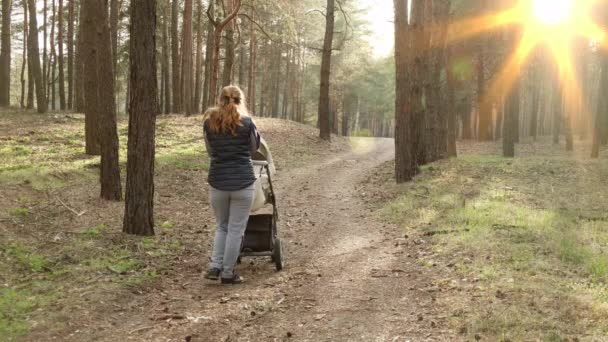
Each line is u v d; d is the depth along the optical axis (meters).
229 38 24.59
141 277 5.84
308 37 45.47
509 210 10.06
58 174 11.05
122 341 4.16
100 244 7.02
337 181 16.00
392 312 4.88
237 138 5.88
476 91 35.59
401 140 14.63
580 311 4.61
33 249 6.55
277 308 5.04
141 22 7.32
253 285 5.86
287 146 24.66
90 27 13.62
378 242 8.07
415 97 15.09
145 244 7.26
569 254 6.65
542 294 5.07
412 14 14.89
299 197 12.86
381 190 13.76
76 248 6.71
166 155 16.34
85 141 14.87
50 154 13.41
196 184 13.09
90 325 4.47
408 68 14.68
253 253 6.45
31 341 4.09
